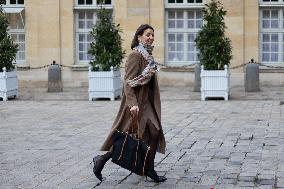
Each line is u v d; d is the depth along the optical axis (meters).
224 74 21.31
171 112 17.70
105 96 22.09
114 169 9.87
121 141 8.40
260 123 15.09
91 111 18.47
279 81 26.67
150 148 8.50
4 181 9.10
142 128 8.56
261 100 21.00
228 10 26.66
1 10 23.20
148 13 27.16
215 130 14.04
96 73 22.08
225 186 8.59
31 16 27.78
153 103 8.80
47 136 13.58
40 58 27.80
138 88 8.70
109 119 16.48
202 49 21.70
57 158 10.90
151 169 8.84
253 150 11.38
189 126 14.76
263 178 9.04
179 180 9.03
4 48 22.78
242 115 16.78
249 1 26.70
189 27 27.56
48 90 25.53
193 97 22.56
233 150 11.42
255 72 24.22
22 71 27.83
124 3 27.19
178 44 27.66
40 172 9.73
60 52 27.75
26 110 18.94
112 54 22.22
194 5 27.30
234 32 26.69
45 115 17.56
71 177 9.34
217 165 10.07
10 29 28.17
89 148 11.94
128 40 27.22
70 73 27.69
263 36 27.30
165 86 27.19
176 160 10.55
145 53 8.69
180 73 27.14
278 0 26.98
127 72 8.62
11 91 22.77
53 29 27.69
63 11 27.69
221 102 20.55
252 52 26.78
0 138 13.36
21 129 14.74
